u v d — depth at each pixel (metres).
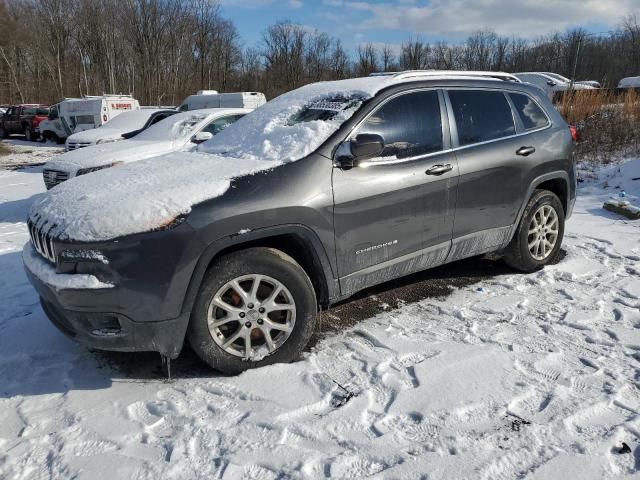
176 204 2.97
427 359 3.32
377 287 4.61
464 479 2.30
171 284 2.92
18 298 4.63
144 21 52.09
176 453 2.52
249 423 2.73
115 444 2.62
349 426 2.70
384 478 2.33
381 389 3.02
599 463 2.38
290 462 2.44
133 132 10.02
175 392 3.06
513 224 4.54
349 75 59.72
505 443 2.53
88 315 2.91
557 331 3.66
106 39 53.09
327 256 3.42
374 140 3.34
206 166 3.50
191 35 55.91
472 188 4.11
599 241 5.85
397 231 3.73
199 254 2.96
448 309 4.08
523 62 56.03
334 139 3.52
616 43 45.41
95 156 7.77
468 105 4.24
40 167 16.19
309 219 3.28
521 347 3.45
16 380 3.24
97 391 3.10
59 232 2.95
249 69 59.88
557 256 5.25
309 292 3.31
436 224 3.95
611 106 12.80
